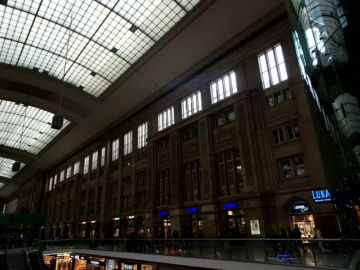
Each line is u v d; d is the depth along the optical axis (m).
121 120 36.81
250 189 18.52
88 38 28.48
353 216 12.26
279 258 10.98
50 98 36.44
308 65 13.71
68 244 26.47
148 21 25.44
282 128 18.44
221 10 20.94
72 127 43.06
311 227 16.08
